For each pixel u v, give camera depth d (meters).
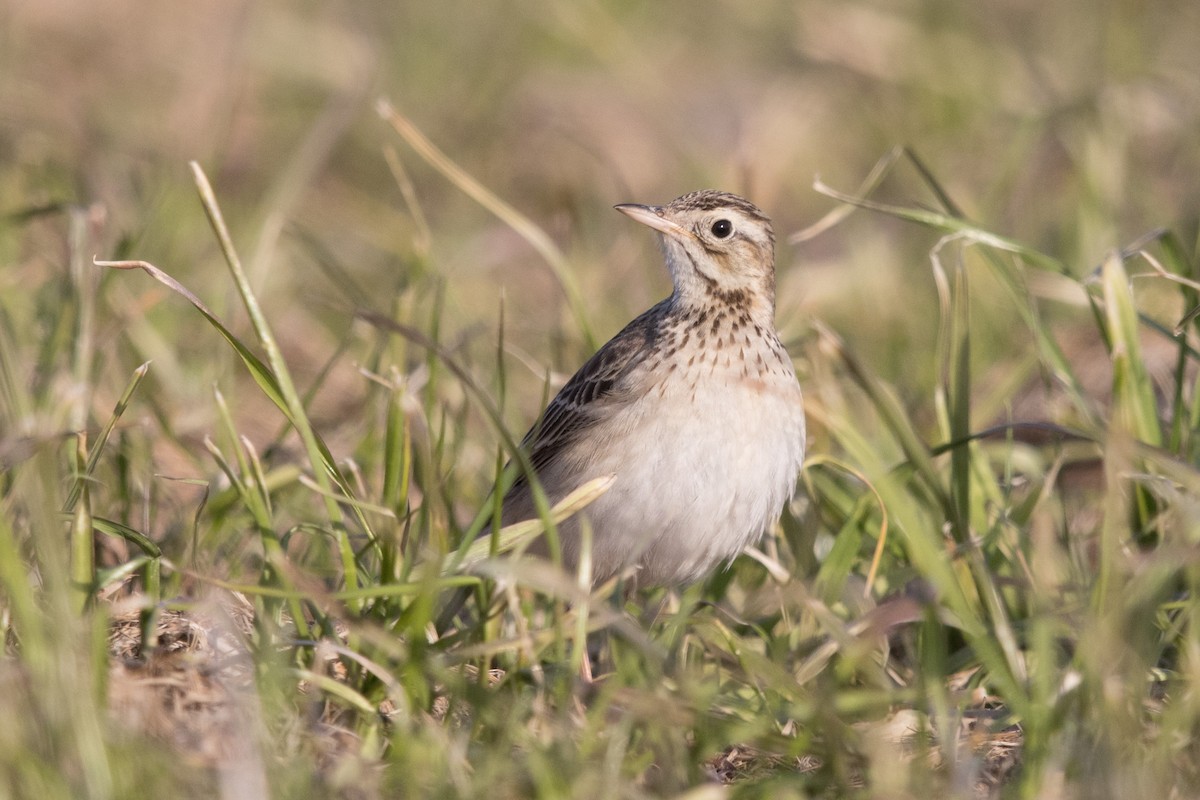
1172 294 17.23
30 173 20.17
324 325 19.23
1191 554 9.34
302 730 8.73
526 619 11.43
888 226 23.02
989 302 18.52
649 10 31.73
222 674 9.16
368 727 8.92
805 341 14.45
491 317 18.56
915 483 12.04
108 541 11.44
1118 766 8.12
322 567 11.52
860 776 8.92
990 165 23.44
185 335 17.27
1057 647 10.37
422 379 13.34
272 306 18.84
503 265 21.61
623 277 20.14
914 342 18.06
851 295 19.25
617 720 9.52
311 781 8.16
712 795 8.21
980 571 10.09
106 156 21.64
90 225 14.88
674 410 11.31
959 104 26.12
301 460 13.46
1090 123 20.94
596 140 25.22
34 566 10.21
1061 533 12.09
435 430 14.00
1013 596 11.38
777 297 18.80
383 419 13.75
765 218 12.09
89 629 8.96
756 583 12.51
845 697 9.19
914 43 27.78
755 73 28.78
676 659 10.22
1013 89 26.41
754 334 11.54
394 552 10.05
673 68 29.44
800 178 24.95
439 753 8.36
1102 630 8.88
